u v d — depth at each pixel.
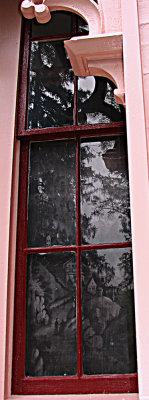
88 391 1.58
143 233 1.34
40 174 1.91
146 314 1.28
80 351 1.64
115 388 1.57
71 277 1.74
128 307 1.67
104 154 1.89
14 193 1.86
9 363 1.64
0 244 1.75
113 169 1.86
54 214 1.84
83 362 1.63
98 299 1.69
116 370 1.60
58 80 2.07
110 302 1.68
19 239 1.81
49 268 1.77
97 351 1.63
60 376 1.63
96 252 1.75
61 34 2.14
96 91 2.02
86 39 1.59
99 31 1.66
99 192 1.84
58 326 1.69
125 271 1.71
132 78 1.50
